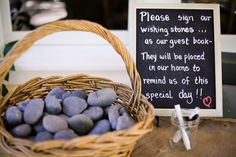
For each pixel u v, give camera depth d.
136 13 0.67
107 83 0.62
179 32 0.67
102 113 0.53
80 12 0.92
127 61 0.55
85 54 0.86
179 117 0.58
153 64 0.67
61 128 0.47
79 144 0.40
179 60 0.67
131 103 0.57
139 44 0.67
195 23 0.67
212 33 0.67
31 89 0.60
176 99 0.67
